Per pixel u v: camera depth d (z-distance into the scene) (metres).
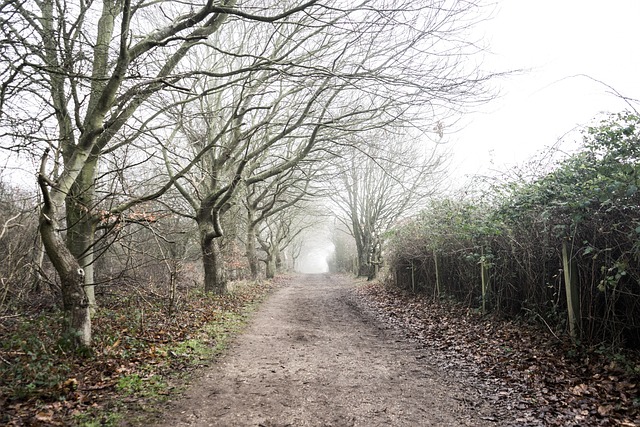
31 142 6.46
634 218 5.28
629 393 4.61
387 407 4.91
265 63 8.77
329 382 5.85
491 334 8.08
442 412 4.74
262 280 26.14
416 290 15.05
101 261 14.32
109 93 7.41
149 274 15.10
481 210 9.45
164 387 5.44
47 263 11.38
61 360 5.97
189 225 18.86
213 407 4.84
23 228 8.79
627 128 5.32
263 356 7.31
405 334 9.30
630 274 5.46
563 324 6.93
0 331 6.98
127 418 4.45
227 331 9.34
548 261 7.46
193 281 17.58
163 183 14.82
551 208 6.45
